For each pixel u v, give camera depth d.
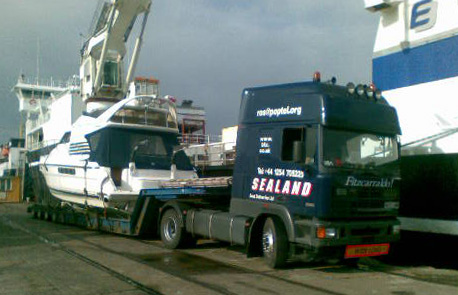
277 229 8.36
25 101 31.23
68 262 8.85
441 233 9.95
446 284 7.50
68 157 14.10
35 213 18.77
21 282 7.21
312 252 7.96
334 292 6.77
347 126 8.05
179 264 8.77
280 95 8.66
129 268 8.32
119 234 13.38
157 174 12.69
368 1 11.43
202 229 9.91
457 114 9.80
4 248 10.61
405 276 8.12
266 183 8.66
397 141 8.88
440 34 10.22
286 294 6.61
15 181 34.88
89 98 17.98
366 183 8.11
